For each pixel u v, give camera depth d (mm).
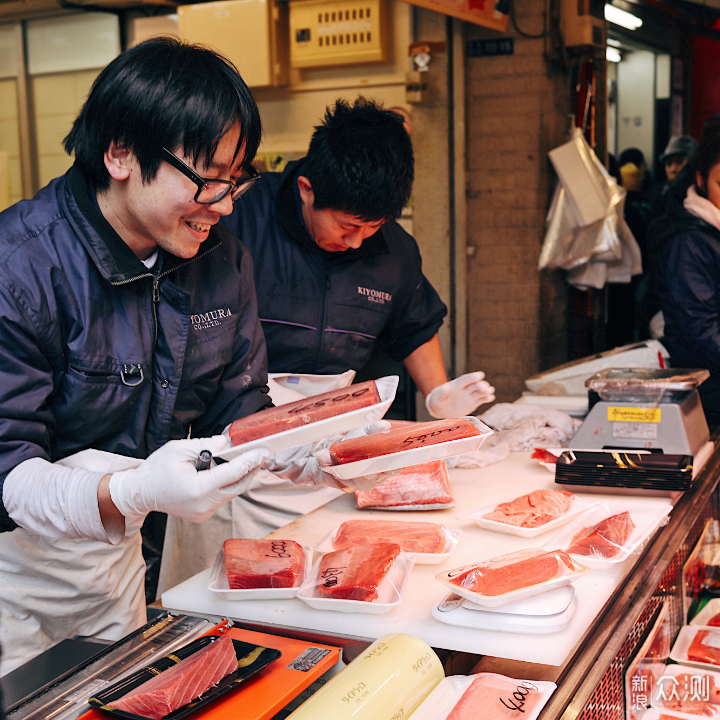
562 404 2801
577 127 4559
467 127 4727
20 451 1365
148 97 1271
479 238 4836
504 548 1585
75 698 1048
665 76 7422
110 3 4609
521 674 1201
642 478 1884
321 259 2328
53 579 1687
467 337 4941
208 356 1670
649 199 6031
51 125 5109
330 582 1345
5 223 1420
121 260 1459
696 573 2025
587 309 4938
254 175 1481
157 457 1267
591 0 4535
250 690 1091
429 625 1258
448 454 1354
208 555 2410
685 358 3002
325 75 4652
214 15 4445
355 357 2490
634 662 1417
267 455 1222
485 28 4582
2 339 1355
